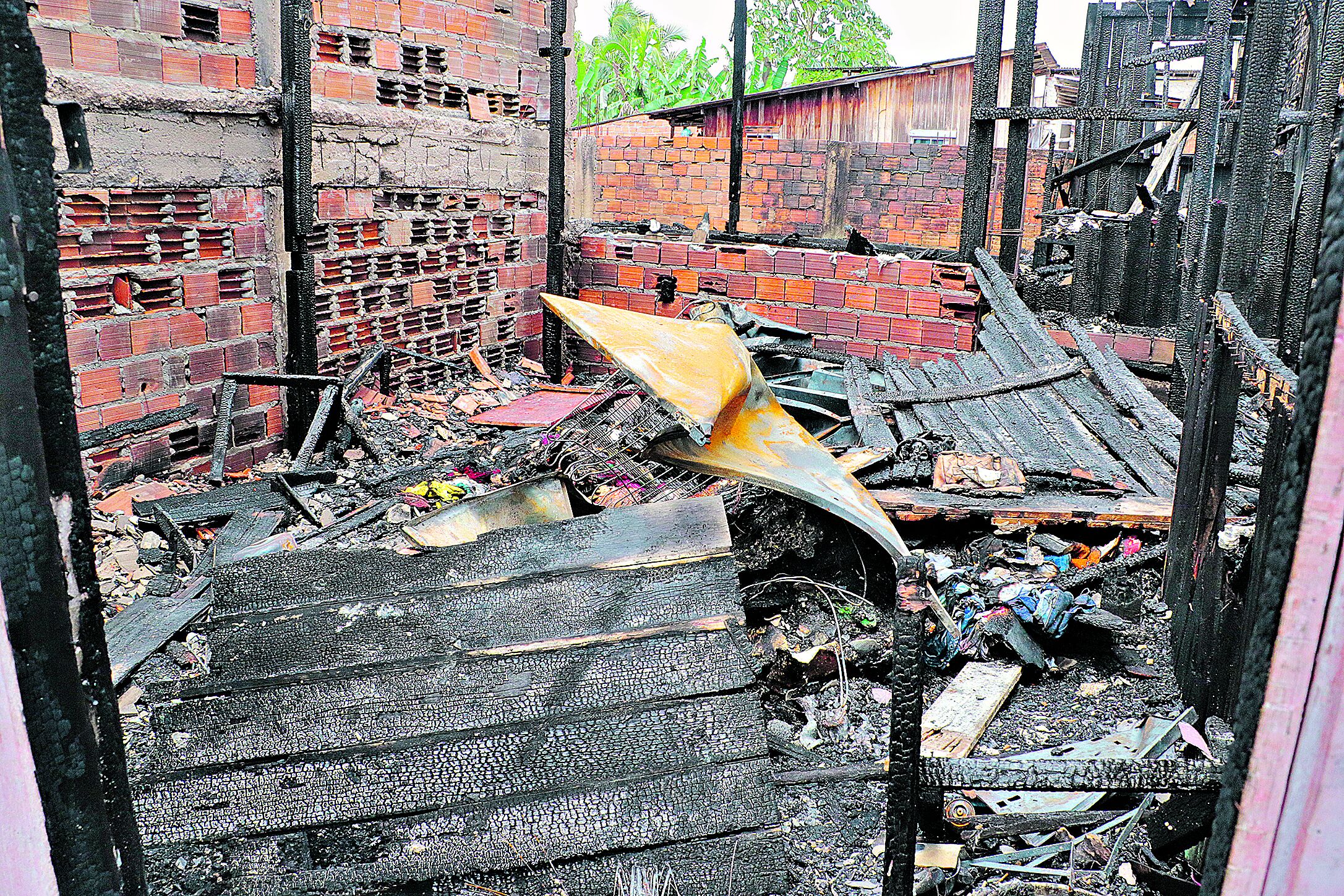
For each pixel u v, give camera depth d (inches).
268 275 253.3
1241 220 308.3
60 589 31.6
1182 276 321.7
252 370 251.3
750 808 122.3
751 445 173.9
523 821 119.8
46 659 31.1
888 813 80.7
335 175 270.7
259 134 243.3
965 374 283.7
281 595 155.1
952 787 78.7
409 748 126.7
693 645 139.6
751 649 146.4
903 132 743.1
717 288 365.1
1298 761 30.2
